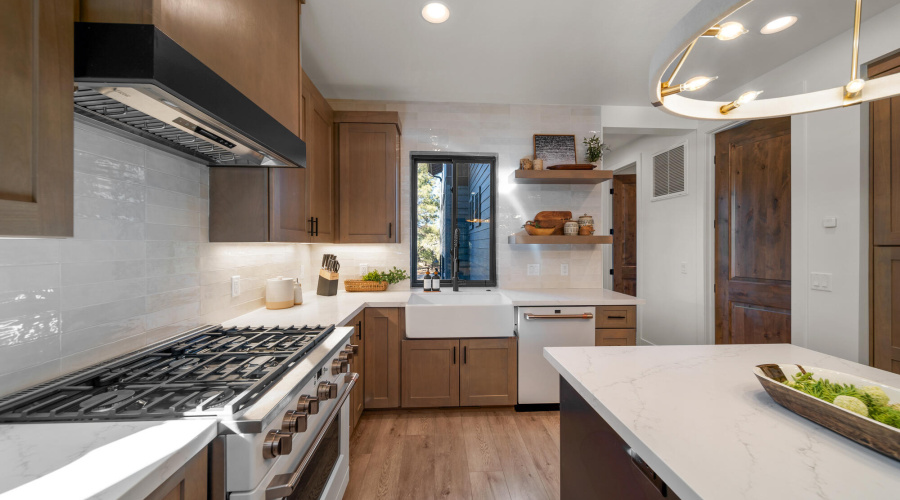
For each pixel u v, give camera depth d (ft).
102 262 3.66
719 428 2.45
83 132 3.45
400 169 10.11
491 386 8.34
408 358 8.22
